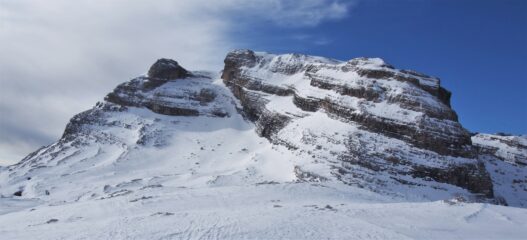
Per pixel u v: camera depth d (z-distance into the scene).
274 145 135.25
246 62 190.25
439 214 54.66
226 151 145.00
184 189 82.06
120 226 45.97
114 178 124.25
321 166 109.12
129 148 146.00
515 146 172.62
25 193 118.38
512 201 127.50
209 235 42.56
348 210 54.59
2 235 47.00
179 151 146.75
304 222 46.44
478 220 53.06
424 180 110.75
